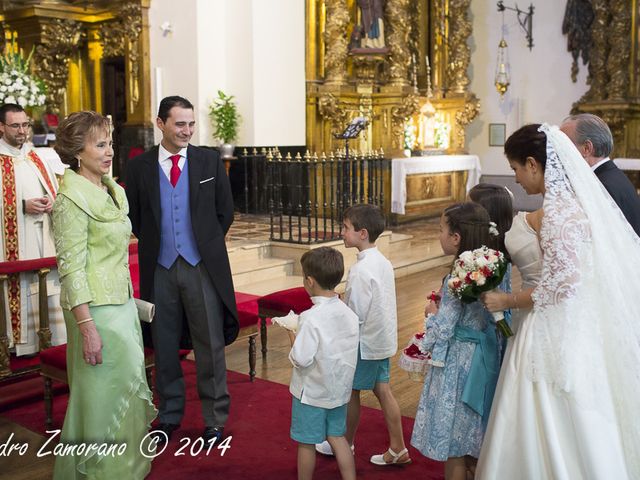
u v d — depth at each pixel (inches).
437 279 327.6
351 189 358.3
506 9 540.4
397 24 478.6
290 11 434.3
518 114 544.1
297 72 442.3
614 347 97.3
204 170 147.7
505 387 101.3
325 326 117.3
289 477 133.5
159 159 146.3
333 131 463.5
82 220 114.1
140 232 148.1
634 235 102.4
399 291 303.4
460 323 113.8
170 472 135.4
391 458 137.9
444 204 494.0
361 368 133.6
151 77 429.7
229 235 341.7
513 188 552.4
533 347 98.8
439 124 515.8
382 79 494.6
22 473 136.9
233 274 292.0
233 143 424.2
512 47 541.6
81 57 466.9
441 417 111.8
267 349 219.3
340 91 456.1
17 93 234.7
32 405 171.2
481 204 124.3
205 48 412.5
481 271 102.8
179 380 150.8
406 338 231.8
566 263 95.7
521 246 103.9
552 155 99.5
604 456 93.4
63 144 116.0
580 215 97.1
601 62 499.8
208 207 147.3
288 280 304.8
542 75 531.8
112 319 117.6
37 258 183.8
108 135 118.6
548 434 95.6
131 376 119.3
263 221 395.2
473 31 556.7
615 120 490.0
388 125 473.7
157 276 146.5
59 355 153.7
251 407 169.5
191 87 414.0
